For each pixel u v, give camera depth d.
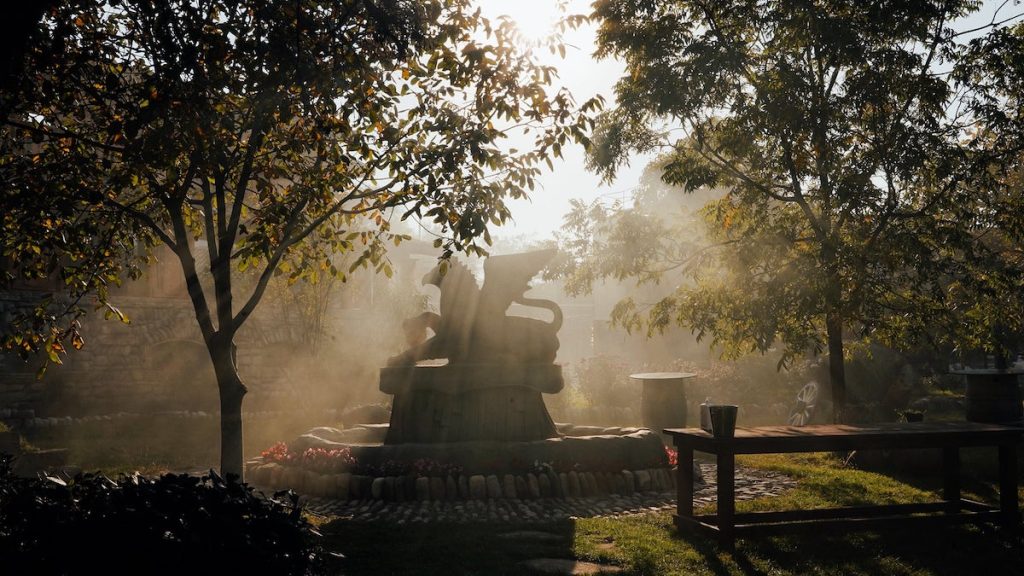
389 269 8.53
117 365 20.11
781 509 8.99
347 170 8.02
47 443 14.48
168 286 22.12
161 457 13.24
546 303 11.51
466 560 6.59
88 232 7.64
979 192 12.87
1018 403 14.44
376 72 7.35
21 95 6.43
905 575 6.30
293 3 6.88
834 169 12.31
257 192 8.18
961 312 14.22
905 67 12.07
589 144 7.28
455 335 11.37
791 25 12.38
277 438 16.62
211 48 6.66
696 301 14.06
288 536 3.90
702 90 12.66
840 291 11.75
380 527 7.89
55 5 6.22
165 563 3.51
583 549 6.98
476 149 6.72
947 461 8.80
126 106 6.48
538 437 11.08
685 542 7.34
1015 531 7.85
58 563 3.47
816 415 17.48
